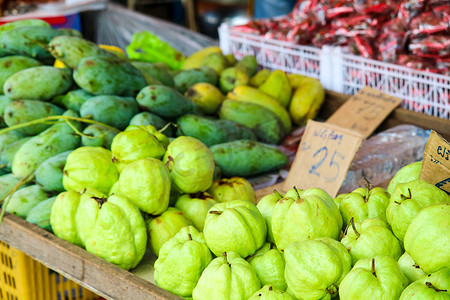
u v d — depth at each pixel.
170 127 2.31
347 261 1.25
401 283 1.15
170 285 1.40
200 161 1.74
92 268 1.51
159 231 1.64
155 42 3.37
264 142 2.58
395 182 1.58
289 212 1.33
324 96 2.91
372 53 2.81
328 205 1.39
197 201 1.76
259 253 1.42
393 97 2.64
